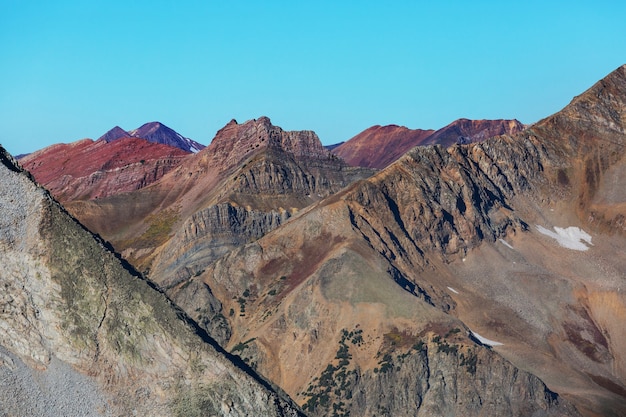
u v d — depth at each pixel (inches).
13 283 5036.9
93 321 5132.9
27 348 4965.6
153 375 5206.7
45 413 4881.9
